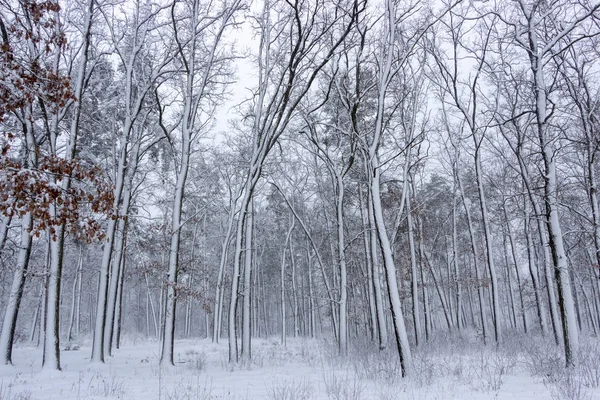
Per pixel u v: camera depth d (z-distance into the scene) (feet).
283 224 125.70
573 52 45.98
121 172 54.03
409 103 57.77
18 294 49.70
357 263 92.12
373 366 33.04
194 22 54.54
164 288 49.01
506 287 108.68
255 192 85.71
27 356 61.77
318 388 28.37
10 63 21.54
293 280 116.06
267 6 54.13
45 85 23.90
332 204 80.84
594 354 37.47
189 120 56.13
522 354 43.88
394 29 40.01
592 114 43.37
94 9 50.90
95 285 148.56
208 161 84.99
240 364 44.14
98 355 50.80
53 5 25.16
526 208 71.87
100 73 63.87
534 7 38.45
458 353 48.88
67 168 22.26
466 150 74.54
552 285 59.00
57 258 42.47
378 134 38.01
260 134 52.11
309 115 62.64
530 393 24.08
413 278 63.16
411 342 65.36
